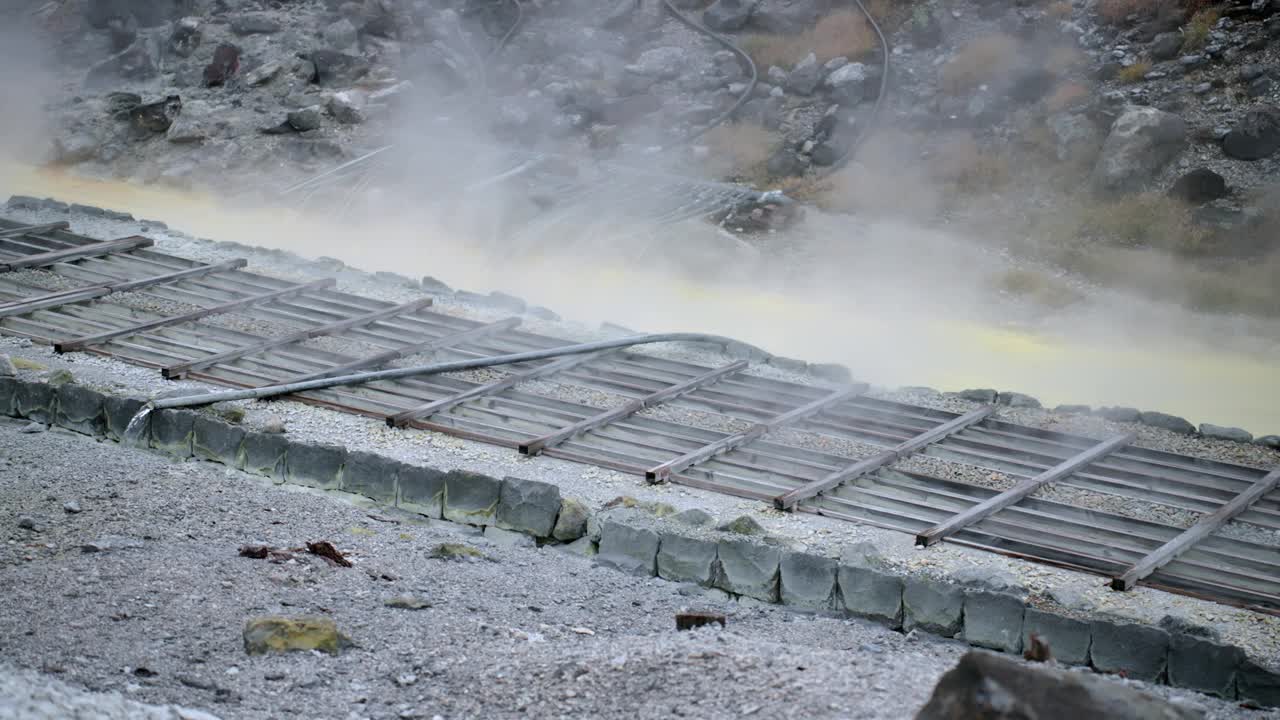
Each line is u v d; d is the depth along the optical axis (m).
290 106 26.94
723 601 8.43
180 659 6.24
